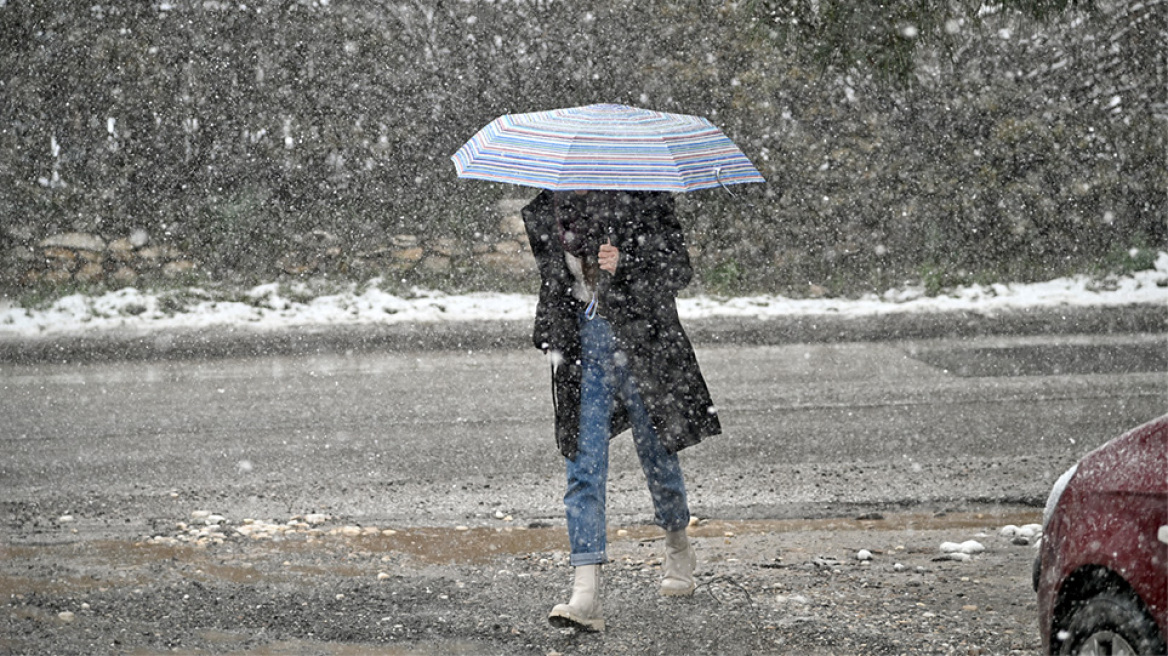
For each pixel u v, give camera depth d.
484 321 28.66
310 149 32.44
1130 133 33.22
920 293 31.75
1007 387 22.20
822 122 32.69
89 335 27.25
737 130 32.69
